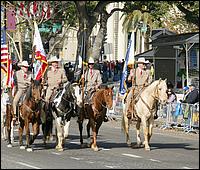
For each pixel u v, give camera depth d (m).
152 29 45.28
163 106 26.42
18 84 18.61
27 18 28.12
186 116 24.97
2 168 14.21
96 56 32.16
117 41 57.78
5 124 20.73
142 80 19.02
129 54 21.20
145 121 18.30
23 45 42.28
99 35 32.78
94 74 18.83
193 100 25.02
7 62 20.47
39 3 28.06
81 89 18.42
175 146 19.95
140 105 18.34
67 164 15.10
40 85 17.72
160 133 24.48
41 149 18.36
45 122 18.36
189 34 33.09
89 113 18.20
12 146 19.02
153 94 18.08
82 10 29.34
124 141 21.30
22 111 17.84
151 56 40.53
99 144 20.19
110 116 30.06
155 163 15.69
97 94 18.06
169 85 28.48
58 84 18.25
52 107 17.97
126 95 19.38
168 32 40.81
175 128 25.70
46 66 20.53
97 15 30.12
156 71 37.16
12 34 41.69
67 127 18.17
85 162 15.57
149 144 20.38
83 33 29.20
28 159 15.98
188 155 17.58
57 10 30.52
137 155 17.34
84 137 22.14
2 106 20.48
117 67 47.81
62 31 38.66
